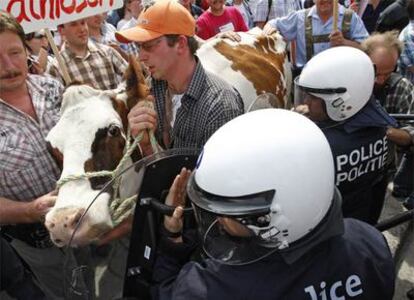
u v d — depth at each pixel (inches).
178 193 63.3
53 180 98.0
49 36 108.8
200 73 92.9
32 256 93.4
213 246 53.2
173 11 90.1
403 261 131.0
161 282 59.5
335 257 52.1
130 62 92.8
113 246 66.8
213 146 51.3
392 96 134.3
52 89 103.1
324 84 82.7
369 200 91.8
